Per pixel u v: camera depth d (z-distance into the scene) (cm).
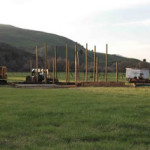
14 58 15762
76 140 892
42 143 855
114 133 975
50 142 866
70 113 1376
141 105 1694
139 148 809
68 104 1731
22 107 1589
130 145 836
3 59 15125
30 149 798
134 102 1869
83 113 1371
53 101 1905
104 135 947
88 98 2125
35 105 1684
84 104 1733
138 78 4972
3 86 4053
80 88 3575
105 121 1170
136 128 1059
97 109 1509
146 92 2855
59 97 2202
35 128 1052
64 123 1141
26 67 15075
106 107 1584
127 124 1116
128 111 1449
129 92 2859
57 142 868
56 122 1162
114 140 895
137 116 1305
